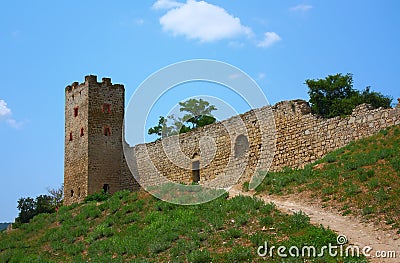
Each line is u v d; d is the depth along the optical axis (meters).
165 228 29.88
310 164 36.47
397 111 34.56
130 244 28.88
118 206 37.91
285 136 40.72
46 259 31.56
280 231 25.56
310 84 44.03
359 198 27.67
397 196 26.53
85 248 31.86
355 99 42.00
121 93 55.00
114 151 53.75
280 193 32.53
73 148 54.72
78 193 53.31
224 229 27.53
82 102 54.28
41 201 56.03
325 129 38.16
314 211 27.88
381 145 33.44
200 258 23.81
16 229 43.19
